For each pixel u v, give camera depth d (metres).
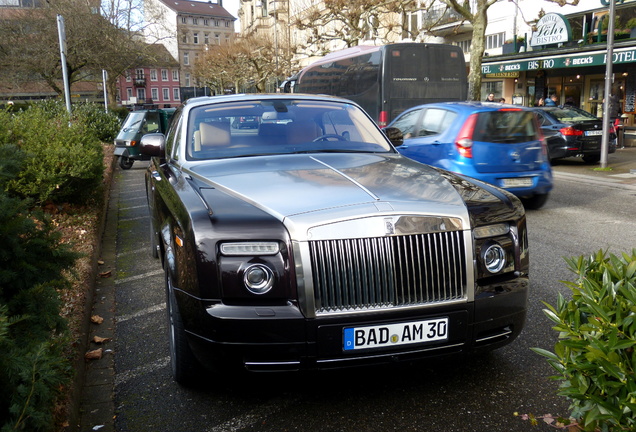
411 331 3.03
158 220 4.20
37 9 35.41
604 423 2.18
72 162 8.33
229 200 3.29
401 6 25.12
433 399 3.33
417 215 3.05
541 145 9.09
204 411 3.29
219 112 4.74
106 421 3.23
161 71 103.44
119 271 6.40
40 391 2.25
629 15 20.91
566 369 2.25
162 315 4.96
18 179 8.03
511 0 21.42
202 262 2.97
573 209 9.63
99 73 38.06
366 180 3.58
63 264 3.62
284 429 3.07
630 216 8.90
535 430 2.99
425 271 3.05
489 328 3.18
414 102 15.85
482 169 8.73
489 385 3.48
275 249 2.96
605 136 14.61
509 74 27.14
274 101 4.94
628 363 2.03
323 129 4.71
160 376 3.76
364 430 3.04
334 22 44.31
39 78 37.03
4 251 3.12
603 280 2.27
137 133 17.06
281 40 51.44
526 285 3.30
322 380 3.58
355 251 2.97
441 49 15.88
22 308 2.98
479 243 3.18
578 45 20.80
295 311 2.93
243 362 2.98
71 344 3.97
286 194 3.31
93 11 36.38
